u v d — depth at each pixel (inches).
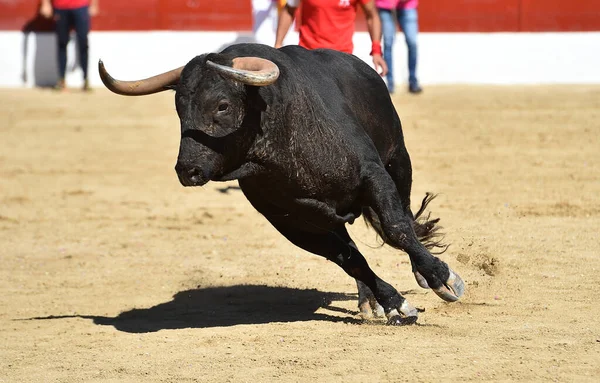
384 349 370.6
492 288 470.0
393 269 525.0
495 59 1459.2
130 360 380.2
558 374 335.0
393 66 1434.5
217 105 351.6
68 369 372.2
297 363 358.0
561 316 414.9
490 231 595.8
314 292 492.7
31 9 1472.7
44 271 558.9
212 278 529.7
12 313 472.1
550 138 954.1
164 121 1157.7
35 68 1480.1
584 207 661.3
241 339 400.8
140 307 478.6
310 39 549.3
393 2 1269.7
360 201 407.5
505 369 341.4
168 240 626.8
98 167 901.8
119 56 1469.0
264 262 559.2
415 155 888.3
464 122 1066.1
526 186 741.3
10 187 819.4
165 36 1461.6
